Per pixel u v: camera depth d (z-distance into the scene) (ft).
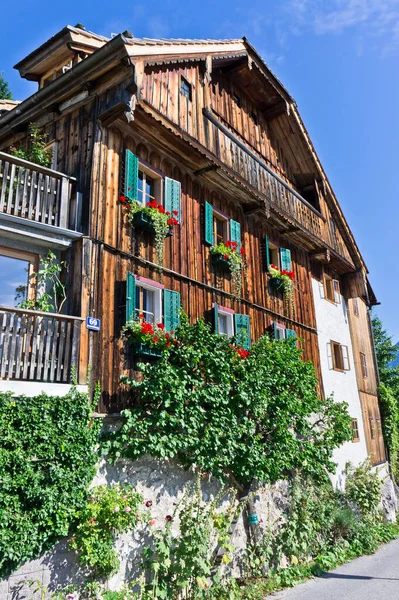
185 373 26.32
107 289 26.45
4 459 18.75
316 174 53.26
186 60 33.60
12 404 19.40
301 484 37.19
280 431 32.53
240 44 40.73
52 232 25.04
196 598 24.08
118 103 27.32
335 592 28.12
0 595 18.20
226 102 42.52
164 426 25.22
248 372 30.45
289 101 47.78
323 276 57.06
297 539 34.17
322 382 50.62
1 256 24.61
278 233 47.11
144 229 29.86
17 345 20.68
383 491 58.95
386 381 100.22
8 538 18.08
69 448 20.68
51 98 30.81
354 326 64.18
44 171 25.39
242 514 31.07
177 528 26.32
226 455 28.66
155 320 29.55
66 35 33.47
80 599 20.56
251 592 27.17
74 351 22.66
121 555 22.97
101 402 24.44
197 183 36.29
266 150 48.34
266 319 41.78
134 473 24.75
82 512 20.57
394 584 29.91
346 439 40.50
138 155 31.04
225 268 37.40
